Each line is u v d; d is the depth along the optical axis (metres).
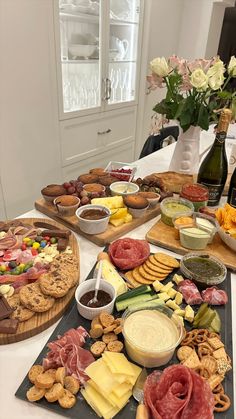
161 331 0.64
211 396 0.49
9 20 1.67
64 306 0.75
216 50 3.49
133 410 0.54
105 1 2.25
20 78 1.85
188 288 0.80
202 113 1.31
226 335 0.70
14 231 1.02
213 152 1.23
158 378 0.54
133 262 0.89
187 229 1.01
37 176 2.23
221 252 1.00
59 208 1.12
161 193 1.29
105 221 1.03
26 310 0.72
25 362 0.64
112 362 0.59
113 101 2.76
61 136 2.31
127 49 2.74
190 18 3.19
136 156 3.36
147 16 2.67
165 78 1.32
